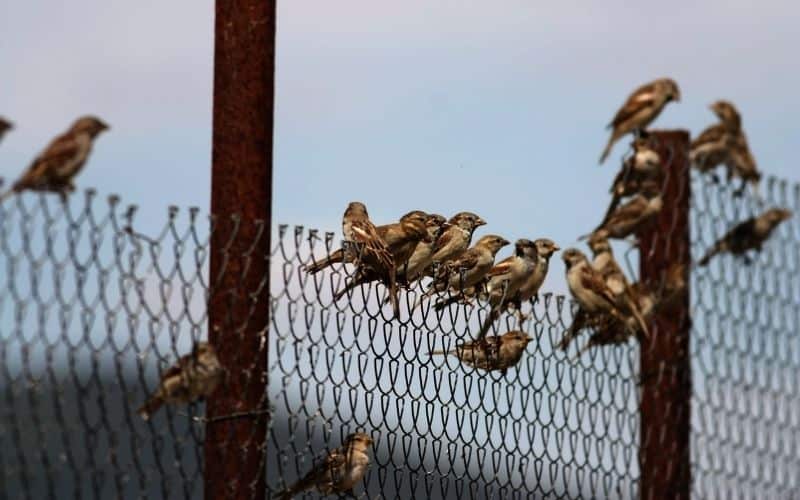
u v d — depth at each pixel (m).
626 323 13.30
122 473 8.91
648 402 13.23
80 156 9.39
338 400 10.98
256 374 10.71
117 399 9.34
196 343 9.49
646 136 13.68
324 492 12.17
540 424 12.47
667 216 13.52
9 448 8.34
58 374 8.59
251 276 10.91
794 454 13.73
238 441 10.57
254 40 11.50
